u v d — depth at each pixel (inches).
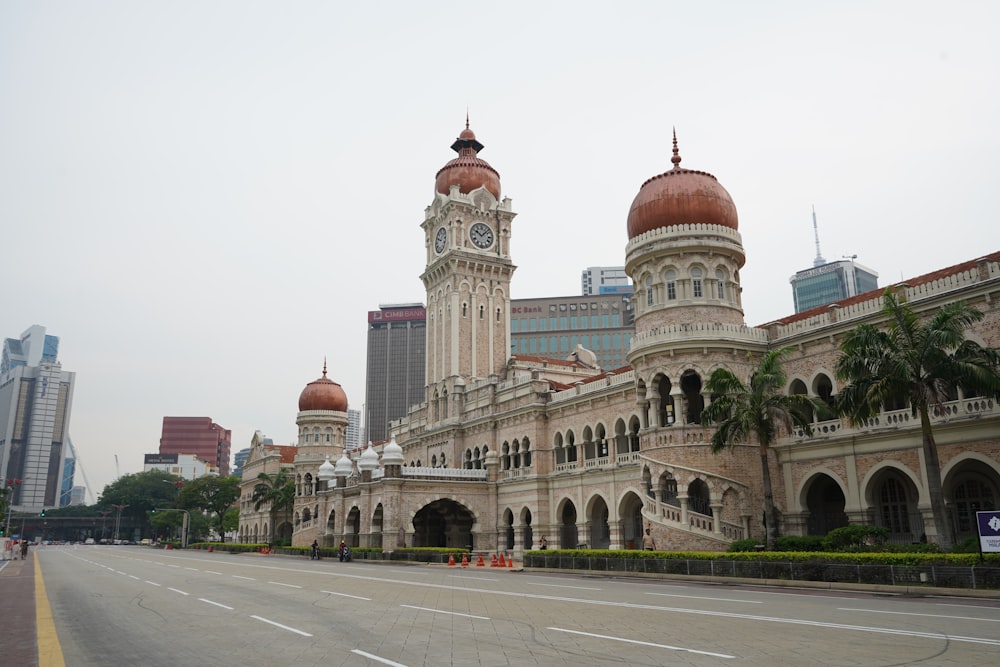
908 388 1267.2
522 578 1531.7
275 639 681.0
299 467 4254.4
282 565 2271.2
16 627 810.2
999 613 785.6
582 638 646.5
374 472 2955.2
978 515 1027.3
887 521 1707.7
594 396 2443.4
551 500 2623.0
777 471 1883.6
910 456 1593.3
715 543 1745.8
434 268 3467.0
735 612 808.3
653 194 2057.1
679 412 1895.9
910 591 1050.7
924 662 517.3
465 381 3257.9
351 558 2778.1
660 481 1883.6
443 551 2396.7
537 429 2689.5
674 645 600.4
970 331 1499.8
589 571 1647.4
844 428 1734.7
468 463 3117.6
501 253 3472.0
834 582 1152.8
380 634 696.4
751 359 1934.1
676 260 2007.9
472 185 3516.2
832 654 550.3
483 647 613.6
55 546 6628.9
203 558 3021.7
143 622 831.1
